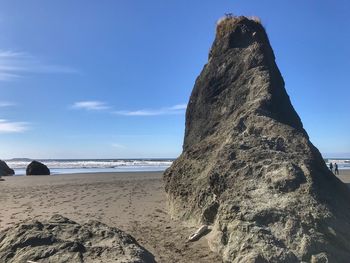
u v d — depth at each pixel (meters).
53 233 7.65
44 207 15.24
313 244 7.61
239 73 13.60
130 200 16.05
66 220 8.32
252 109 11.80
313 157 10.04
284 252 7.46
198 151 12.50
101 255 6.96
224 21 15.23
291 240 7.76
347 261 7.66
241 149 10.53
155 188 20.53
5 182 28.67
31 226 7.81
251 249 7.63
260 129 11.16
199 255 8.77
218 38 15.21
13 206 15.73
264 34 14.81
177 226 11.03
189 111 15.05
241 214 8.40
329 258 7.46
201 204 10.62
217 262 8.34
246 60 13.62
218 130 12.78
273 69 13.65
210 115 13.68
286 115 12.47
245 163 10.02
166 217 12.25
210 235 9.46
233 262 7.70
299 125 12.80
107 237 7.58
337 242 7.88
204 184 10.89
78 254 6.91
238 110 12.47
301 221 8.09
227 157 10.41
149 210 13.59
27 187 23.78
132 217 12.62
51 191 20.70
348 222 8.60
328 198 8.87
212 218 9.96
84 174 36.94
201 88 14.66
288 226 7.98
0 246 7.46
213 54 14.96
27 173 41.69
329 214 8.26
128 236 7.83
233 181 9.66
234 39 14.50
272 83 12.66
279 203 8.59
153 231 10.78
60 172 49.44
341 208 8.99
